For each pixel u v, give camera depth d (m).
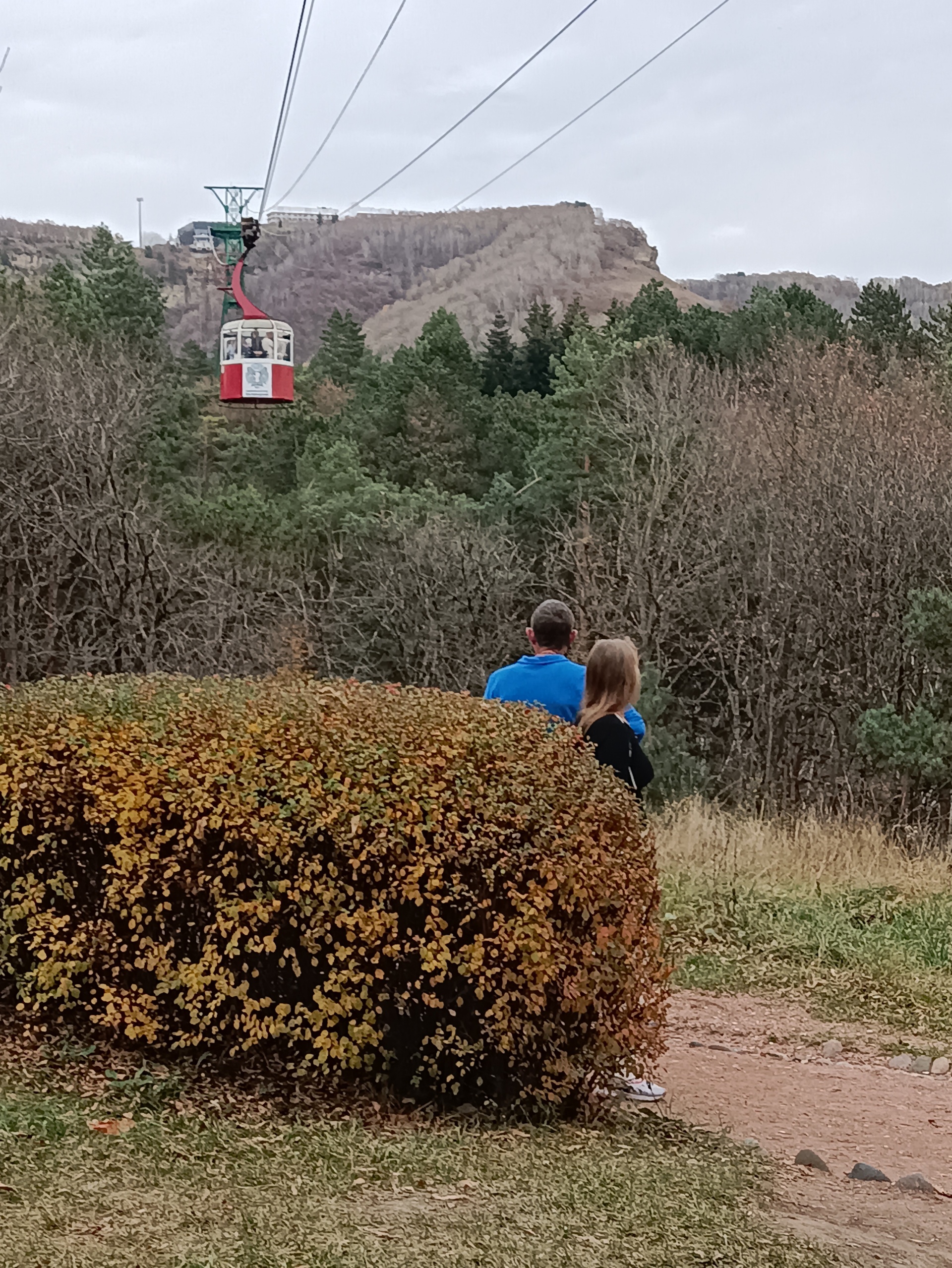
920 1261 4.11
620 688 6.20
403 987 5.14
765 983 9.26
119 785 5.15
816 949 10.10
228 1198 4.03
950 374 40.53
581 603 33.28
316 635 35.34
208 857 5.15
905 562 29.34
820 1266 3.91
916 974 9.49
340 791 4.97
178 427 45.81
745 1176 4.80
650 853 5.48
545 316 62.38
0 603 32.50
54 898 5.45
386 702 5.48
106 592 32.81
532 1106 5.27
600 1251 3.84
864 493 30.73
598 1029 5.33
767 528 32.38
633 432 38.19
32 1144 4.36
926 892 12.38
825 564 30.62
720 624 32.75
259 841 5.00
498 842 4.97
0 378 33.47
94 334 45.03
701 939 10.27
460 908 5.04
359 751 5.05
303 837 5.00
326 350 73.50
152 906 5.24
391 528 37.50
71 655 32.19
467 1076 5.28
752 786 27.91
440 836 4.95
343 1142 4.68
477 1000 5.16
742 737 31.44
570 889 5.02
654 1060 5.64
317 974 5.20
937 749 20.59
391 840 4.94
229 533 37.91
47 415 33.62
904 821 20.75
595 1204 4.24
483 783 5.02
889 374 39.75
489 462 47.84
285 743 5.09
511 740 5.23
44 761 5.32
